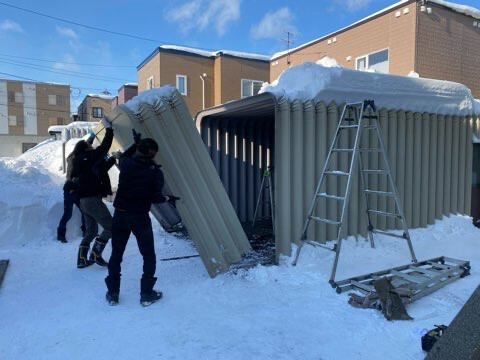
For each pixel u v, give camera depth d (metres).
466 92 6.98
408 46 11.42
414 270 4.66
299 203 5.20
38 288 4.27
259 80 21.09
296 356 2.97
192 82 20.20
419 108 6.38
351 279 4.29
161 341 3.16
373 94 5.79
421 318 3.53
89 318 3.56
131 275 4.70
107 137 4.85
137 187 3.84
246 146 7.83
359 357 2.95
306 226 4.98
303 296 4.04
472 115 7.12
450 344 2.44
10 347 3.07
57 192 7.26
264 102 5.39
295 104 5.15
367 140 5.76
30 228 6.17
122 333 3.29
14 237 6.00
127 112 4.94
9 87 54.19
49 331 3.31
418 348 3.05
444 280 4.37
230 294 4.11
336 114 5.50
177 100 5.01
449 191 6.95
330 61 8.83
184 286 4.34
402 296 3.76
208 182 5.10
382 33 12.25
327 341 3.17
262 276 4.56
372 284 4.27
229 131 7.57
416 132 6.41
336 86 5.42
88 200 4.76
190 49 20.14
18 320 3.51
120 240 3.90
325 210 5.43
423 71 11.47
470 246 5.91
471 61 12.48
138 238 3.89
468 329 2.40
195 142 5.06
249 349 3.05
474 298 2.52
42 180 8.08
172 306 3.83
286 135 5.07
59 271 4.83
